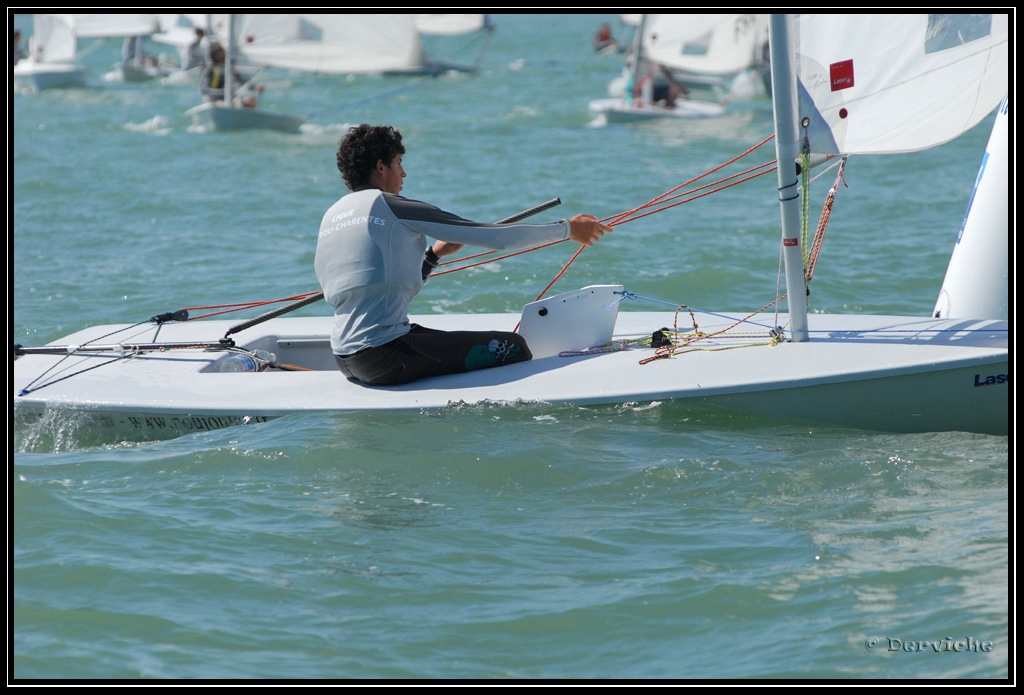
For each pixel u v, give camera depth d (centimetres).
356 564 1433
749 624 1274
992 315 2034
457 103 9862
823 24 1853
